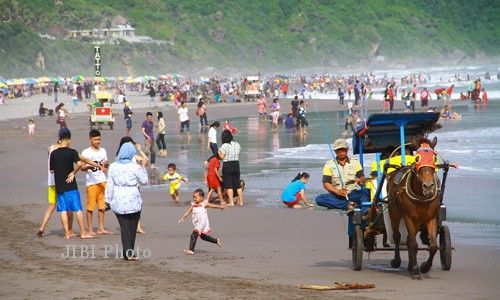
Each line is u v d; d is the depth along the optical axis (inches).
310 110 7194.9
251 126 5457.7
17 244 1632.6
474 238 1737.2
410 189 1258.0
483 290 1200.8
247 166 3245.6
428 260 1318.9
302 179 2233.0
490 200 2314.2
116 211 1469.0
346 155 1413.6
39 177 2940.5
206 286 1206.9
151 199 2393.0
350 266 1421.0
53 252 1542.8
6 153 3806.6
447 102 6998.0
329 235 1779.0
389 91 6958.7
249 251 1577.3
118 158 1481.3
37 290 1170.0
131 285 1211.2
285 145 4099.4
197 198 1558.8
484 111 6358.3
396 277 1309.1
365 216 1369.3
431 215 1270.9
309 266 1416.1
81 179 2891.2
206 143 4291.3
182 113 4874.5
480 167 3024.1
